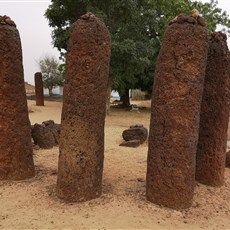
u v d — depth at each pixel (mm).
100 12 16094
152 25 17922
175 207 4973
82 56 4973
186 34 4883
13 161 5980
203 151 6211
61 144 5152
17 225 4430
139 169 6988
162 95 5000
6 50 5848
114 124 15320
